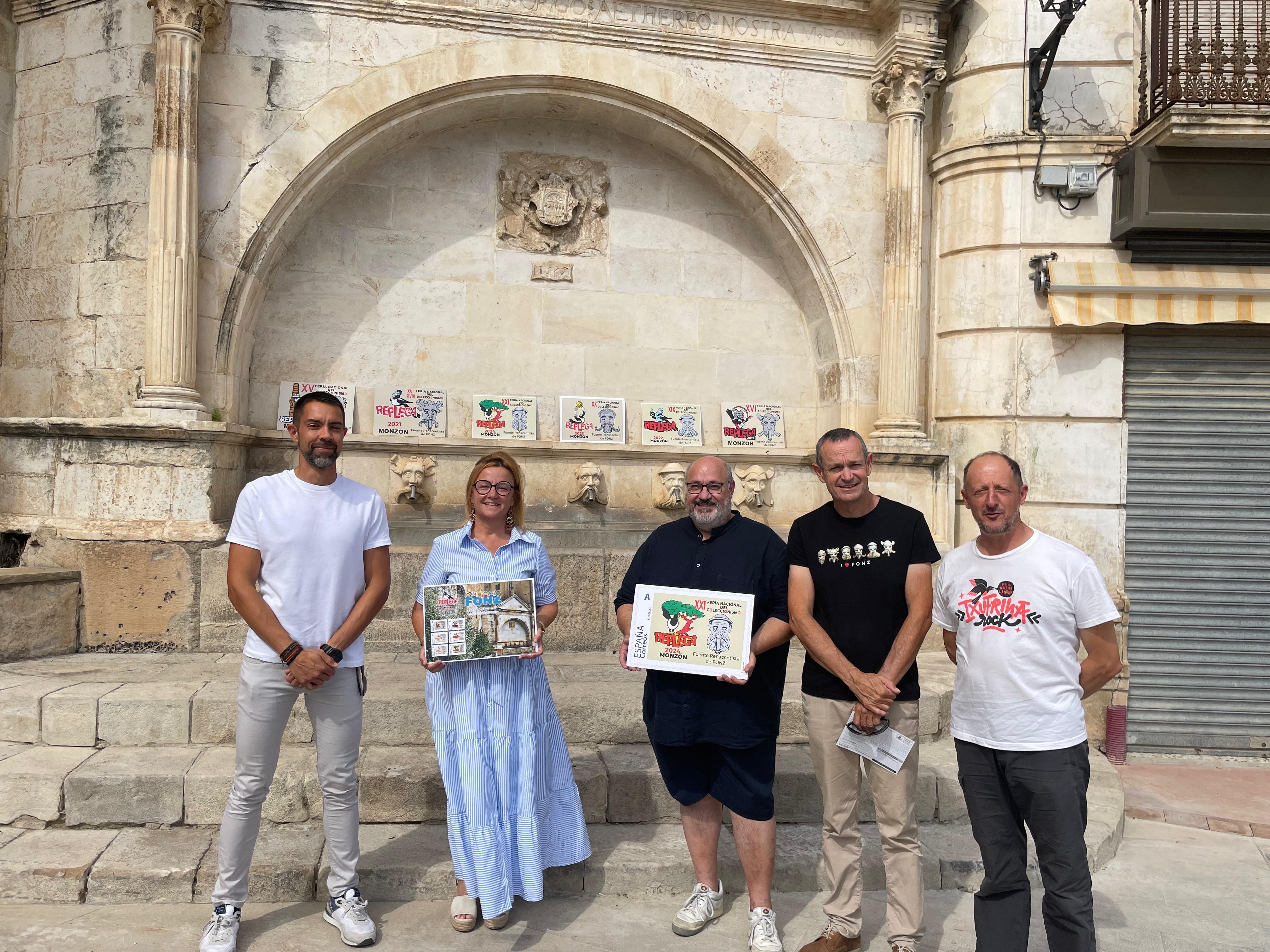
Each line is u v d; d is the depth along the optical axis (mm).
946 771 4727
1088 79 7141
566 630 6242
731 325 7871
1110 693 6871
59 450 6008
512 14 6805
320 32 6555
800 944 3590
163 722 4570
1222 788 6168
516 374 7480
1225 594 7035
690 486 3566
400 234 7293
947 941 3695
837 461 3330
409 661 5703
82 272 6375
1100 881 4496
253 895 3756
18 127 6668
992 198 7090
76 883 3676
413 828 4246
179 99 6000
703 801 3686
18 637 5473
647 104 7141
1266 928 3998
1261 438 7078
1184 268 6949
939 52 7145
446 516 7203
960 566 3197
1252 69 6867
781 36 7281
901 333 7164
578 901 3896
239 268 6395
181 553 5801
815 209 7352
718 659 3385
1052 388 7008
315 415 3385
